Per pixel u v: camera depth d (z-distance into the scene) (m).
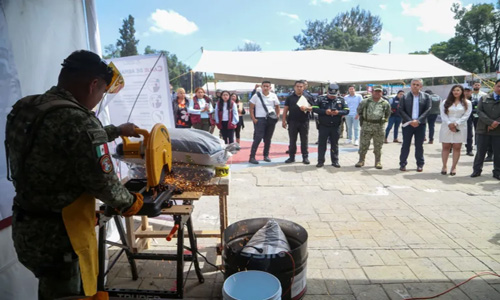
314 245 3.47
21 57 2.30
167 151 2.06
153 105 3.57
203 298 2.61
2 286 2.10
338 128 6.86
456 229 3.83
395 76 11.18
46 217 1.52
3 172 2.08
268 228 2.50
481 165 6.00
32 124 1.43
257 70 10.40
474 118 7.79
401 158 6.60
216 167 2.77
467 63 47.75
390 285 2.74
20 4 2.28
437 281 2.79
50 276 1.59
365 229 3.86
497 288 2.68
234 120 7.86
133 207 1.72
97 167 1.47
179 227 2.22
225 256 2.37
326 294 2.63
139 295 2.30
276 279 1.98
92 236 1.65
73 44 2.78
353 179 6.03
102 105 3.17
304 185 5.68
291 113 7.21
